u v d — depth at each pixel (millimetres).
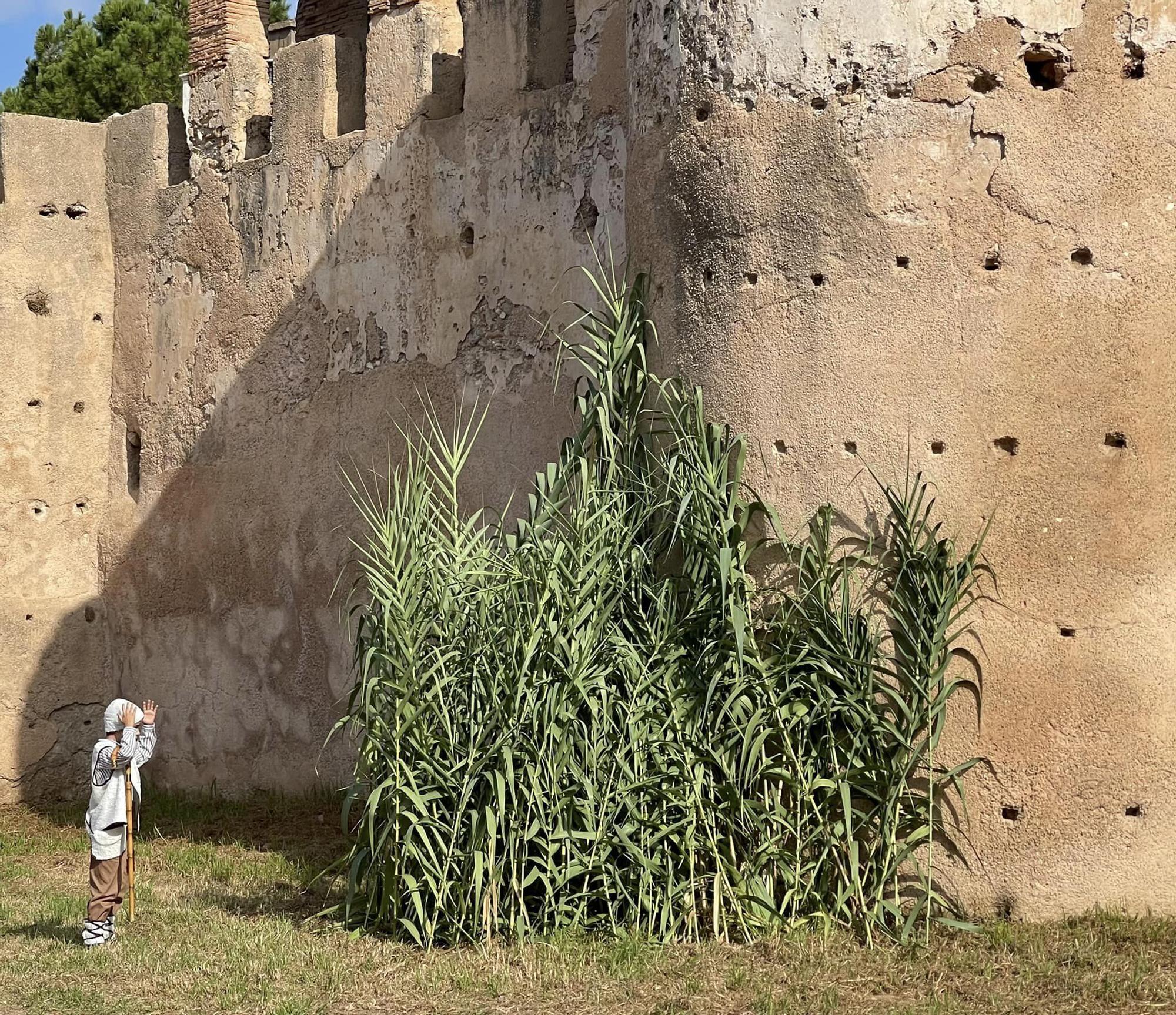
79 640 12789
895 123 7320
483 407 10047
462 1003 6328
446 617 7328
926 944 6742
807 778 7125
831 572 7305
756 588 7426
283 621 11414
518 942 6945
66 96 23750
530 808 7109
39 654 12617
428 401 10414
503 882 7238
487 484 9969
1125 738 7051
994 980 6297
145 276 12758
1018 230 7176
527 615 7199
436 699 7246
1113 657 7082
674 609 7359
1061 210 7152
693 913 6973
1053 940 6723
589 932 7109
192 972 7047
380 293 10805
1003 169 7188
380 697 7395
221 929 7754
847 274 7387
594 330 9312
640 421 7984
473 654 7262
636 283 8211
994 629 7160
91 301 12992
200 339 12227
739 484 7539
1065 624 7105
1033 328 7156
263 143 12156
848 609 7137
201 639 12078
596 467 7641
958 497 7203
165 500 12461
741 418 7602
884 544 7281
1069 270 7148
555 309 9625
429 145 10492
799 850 7059
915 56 7305
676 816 7109
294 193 11469
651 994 6270
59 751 12672
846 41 7406
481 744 7199
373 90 10922
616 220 9266
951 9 7270
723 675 7188
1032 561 7141
